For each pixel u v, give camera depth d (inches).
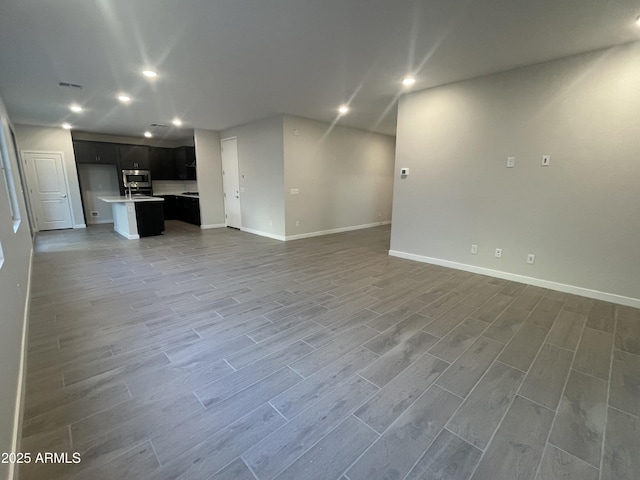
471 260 160.9
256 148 259.8
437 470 51.5
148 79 148.5
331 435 58.4
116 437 57.2
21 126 267.9
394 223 193.2
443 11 90.5
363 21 96.5
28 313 108.6
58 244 229.0
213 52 118.8
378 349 87.7
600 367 79.8
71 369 77.7
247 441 56.8
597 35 104.4
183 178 361.1
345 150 279.0
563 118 125.8
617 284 120.3
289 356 84.1
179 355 84.4
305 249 215.6
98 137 322.0
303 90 166.9
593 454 54.7
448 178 163.8
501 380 74.7
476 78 147.0
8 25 96.2
